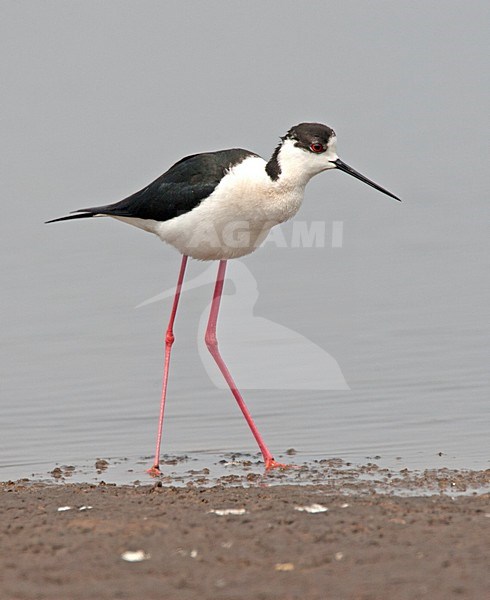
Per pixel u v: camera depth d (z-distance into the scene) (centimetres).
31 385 1296
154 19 3136
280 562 661
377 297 1577
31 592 616
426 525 742
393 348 1379
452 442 1077
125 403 1235
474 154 2289
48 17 3098
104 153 2278
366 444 1083
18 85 2708
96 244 1852
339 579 629
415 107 2597
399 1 3331
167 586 623
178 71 2805
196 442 1116
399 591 608
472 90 2694
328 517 769
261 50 2944
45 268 1727
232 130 2397
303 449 1077
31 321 1516
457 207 1981
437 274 1664
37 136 2403
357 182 2162
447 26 3117
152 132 2397
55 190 2081
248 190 1066
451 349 1367
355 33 3053
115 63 2844
